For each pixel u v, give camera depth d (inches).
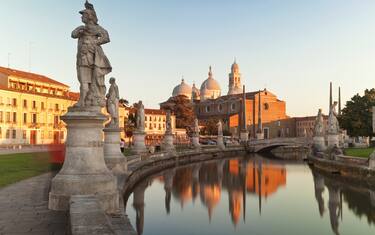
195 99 7480.3
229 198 1192.2
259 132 5280.5
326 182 1573.6
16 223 438.3
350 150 2527.1
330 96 3260.3
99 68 542.3
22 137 3449.8
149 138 4330.7
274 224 878.4
